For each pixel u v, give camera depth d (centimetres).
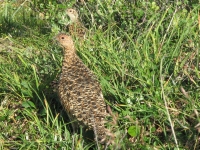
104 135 927
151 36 1252
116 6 1426
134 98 1056
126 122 997
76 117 980
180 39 1201
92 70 1177
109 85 1076
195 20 1335
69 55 1068
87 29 1433
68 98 1005
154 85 1084
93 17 1455
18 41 1459
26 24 1603
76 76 1039
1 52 1390
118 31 1397
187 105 1031
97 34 1316
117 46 1279
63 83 1030
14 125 1091
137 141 970
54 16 1509
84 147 945
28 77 1216
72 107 991
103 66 1176
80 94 1000
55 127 1043
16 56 1351
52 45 1337
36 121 1030
